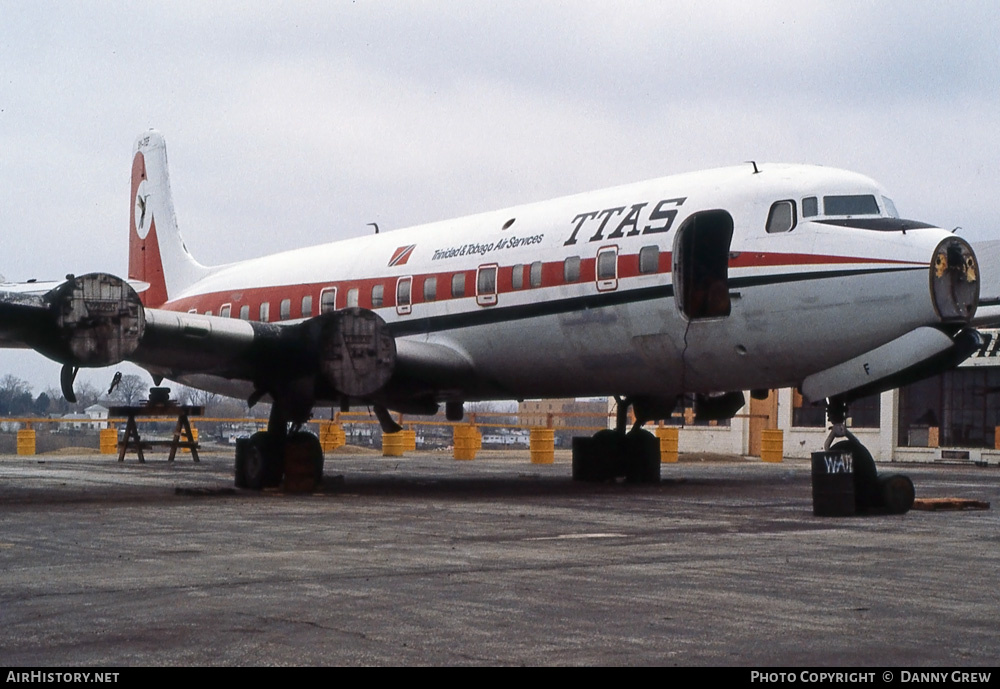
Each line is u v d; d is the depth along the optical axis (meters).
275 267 22.53
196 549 9.12
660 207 15.27
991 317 17.25
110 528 10.71
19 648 5.51
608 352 15.74
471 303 17.41
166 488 16.67
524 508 13.09
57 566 8.14
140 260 27.77
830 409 13.95
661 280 14.85
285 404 15.70
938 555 8.96
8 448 44.78
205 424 72.38
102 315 13.98
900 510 12.62
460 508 13.05
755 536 10.23
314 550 9.09
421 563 8.35
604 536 10.17
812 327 13.65
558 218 16.70
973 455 32.97
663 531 10.62
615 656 5.38
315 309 20.61
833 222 13.85
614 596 6.96
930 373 13.48
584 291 15.77
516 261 16.83
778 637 5.81
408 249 19.12
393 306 18.83
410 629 5.96
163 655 5.38
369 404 17.30
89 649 5.50
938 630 6.00
